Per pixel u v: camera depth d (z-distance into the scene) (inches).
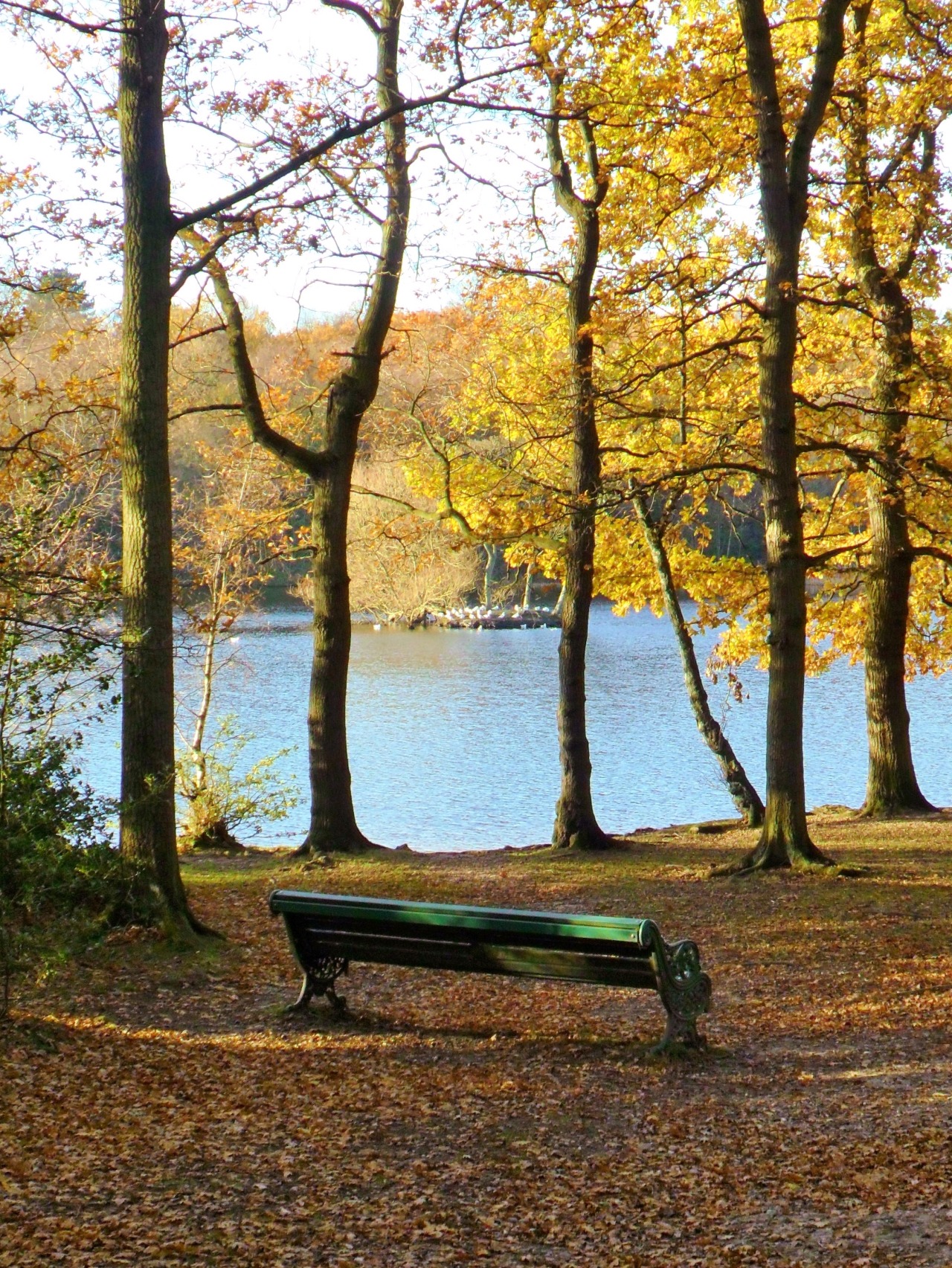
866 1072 297.9
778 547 575.5
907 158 687.1
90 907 413.4
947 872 557.3
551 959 318.7
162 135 430.9
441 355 800.9
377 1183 226.1
